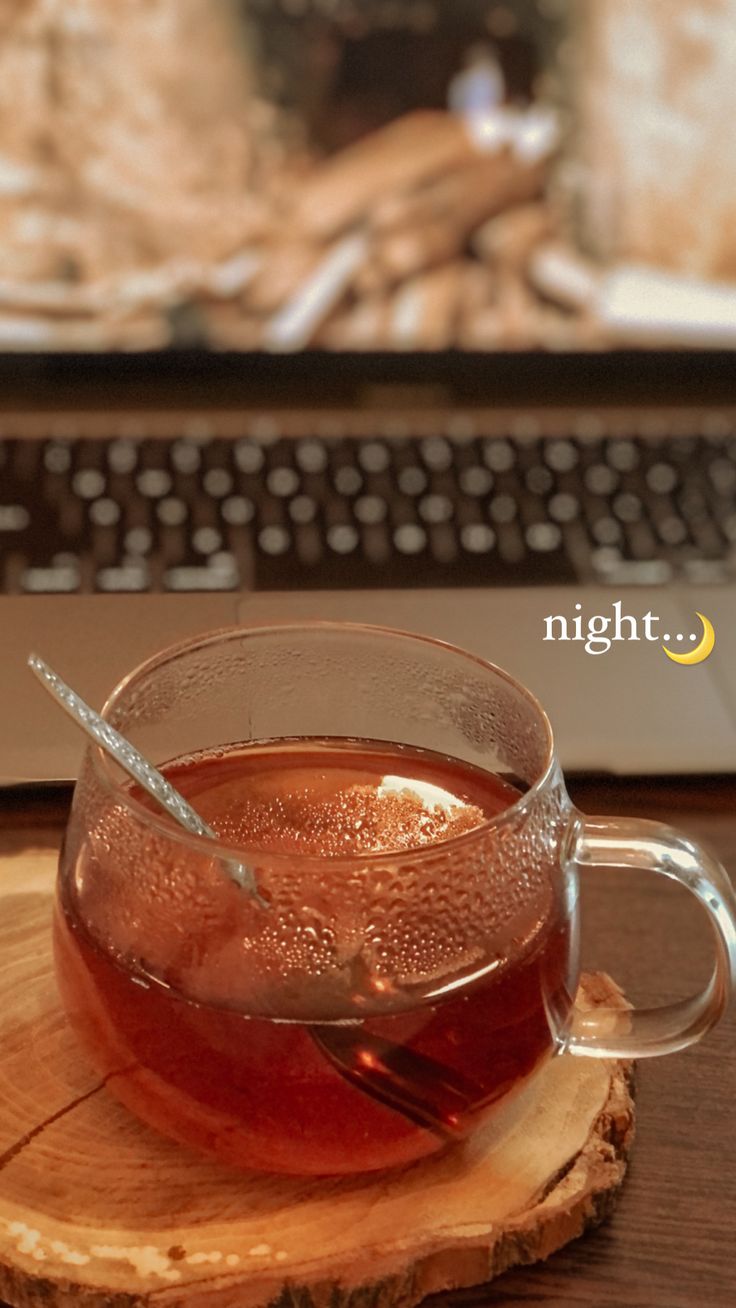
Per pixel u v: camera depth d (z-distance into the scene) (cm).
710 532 49
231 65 53
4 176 53
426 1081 23
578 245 56
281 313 56
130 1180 26
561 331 57
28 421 53
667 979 31
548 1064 28
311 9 53
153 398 55
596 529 49
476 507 50
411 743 29
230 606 41
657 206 56
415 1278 24
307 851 26
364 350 56
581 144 55
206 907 23
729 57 55
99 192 54
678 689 39
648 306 57
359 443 53
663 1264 26
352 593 43
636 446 54
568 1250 26
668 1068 30
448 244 56
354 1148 24
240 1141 24
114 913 24
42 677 24
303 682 29
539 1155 26
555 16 54
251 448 52
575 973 26
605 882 34
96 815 25
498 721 27
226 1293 23
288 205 55
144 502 49
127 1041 24
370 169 55
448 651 27
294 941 23
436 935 23
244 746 29
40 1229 24
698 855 25
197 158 54
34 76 53
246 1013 23
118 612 40
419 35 54
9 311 55
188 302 55
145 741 27
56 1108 27
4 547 46
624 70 55
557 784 25
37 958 30
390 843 26
